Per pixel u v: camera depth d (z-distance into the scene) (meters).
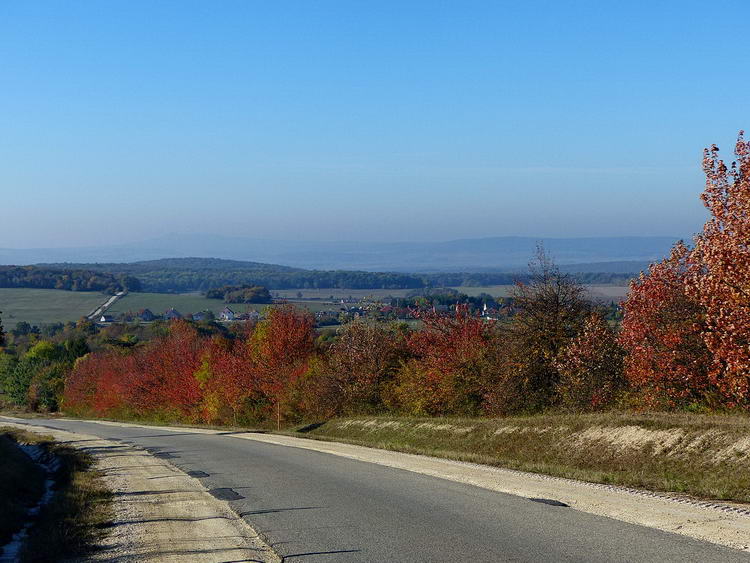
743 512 11.66
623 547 9.87
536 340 36.03
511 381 36.31
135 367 79.62
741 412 24.20
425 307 45.91
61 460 31.22
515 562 9.49
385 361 49.97
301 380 54.62
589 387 32.75
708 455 18.56
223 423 62.09
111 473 24.09
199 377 65.62
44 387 109.69
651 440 21.16
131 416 80.19
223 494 17.41
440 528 11.98
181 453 30.42
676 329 27.33
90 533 13.24
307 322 61.78
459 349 41.16
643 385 29.22
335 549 10.90
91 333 153.00
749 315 21.05
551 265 37.47
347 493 16.55
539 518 12.28
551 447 25.28
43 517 16.28
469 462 21.88
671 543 9.92
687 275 27.81
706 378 26.62
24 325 167.75
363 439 38.22
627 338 28.94
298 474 20.81
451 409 41.38
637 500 13.34
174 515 14.73
